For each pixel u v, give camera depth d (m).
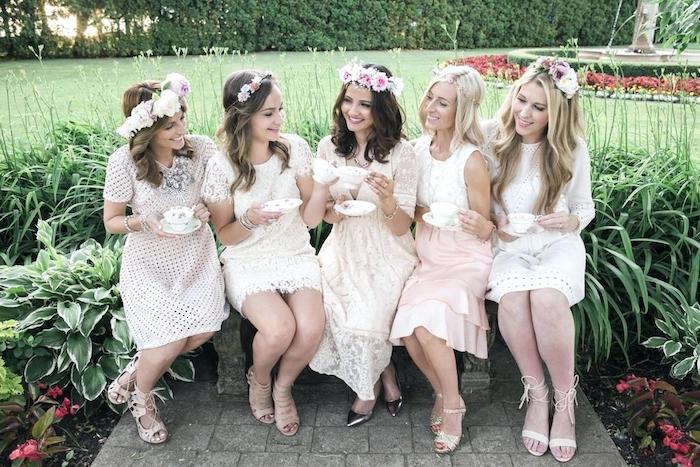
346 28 15.09
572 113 2.41
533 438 2.27
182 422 2.44
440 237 2.55
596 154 3.60
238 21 13.98
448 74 2.40
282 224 2.45
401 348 2.77
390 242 2.56
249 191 2.41
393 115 2.44
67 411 2.43
